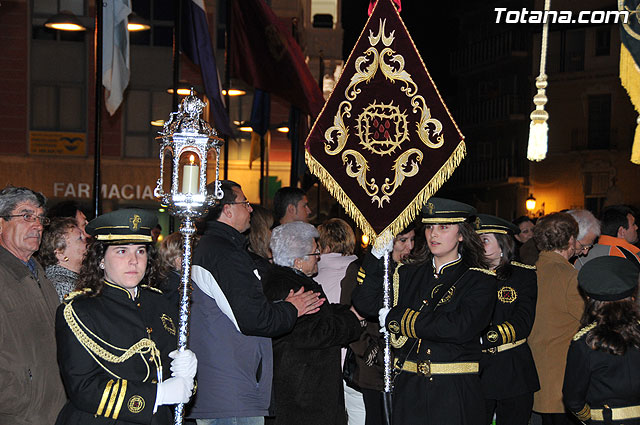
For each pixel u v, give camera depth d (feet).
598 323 12.75
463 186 114.11
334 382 16.12
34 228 13.87
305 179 54.75
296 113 48.60
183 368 11.46
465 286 14.53
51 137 66.64
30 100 66.49
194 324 14.69
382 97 15.69
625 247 21.07
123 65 28.78
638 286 12.72
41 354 13.14
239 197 15.76
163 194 11.60
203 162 11.66
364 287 15.75
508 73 106.22
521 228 30.07
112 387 10.96
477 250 14.93
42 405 13.00
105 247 11.66
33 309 13.23
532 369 17.53
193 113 11.69
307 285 16.06
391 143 15.57
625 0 14.29
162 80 67.87
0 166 66.13
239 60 38.01
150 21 67.62
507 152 106.42
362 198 15.62
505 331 16.47
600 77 96.43
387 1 15.78
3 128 66.13
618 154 95.50
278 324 14.46
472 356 14.60
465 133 114.52
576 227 18.45
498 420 17.81
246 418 14.75
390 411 14.87
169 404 11.81
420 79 15.48
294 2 66.23
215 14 67.31
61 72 66.74
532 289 17.15
